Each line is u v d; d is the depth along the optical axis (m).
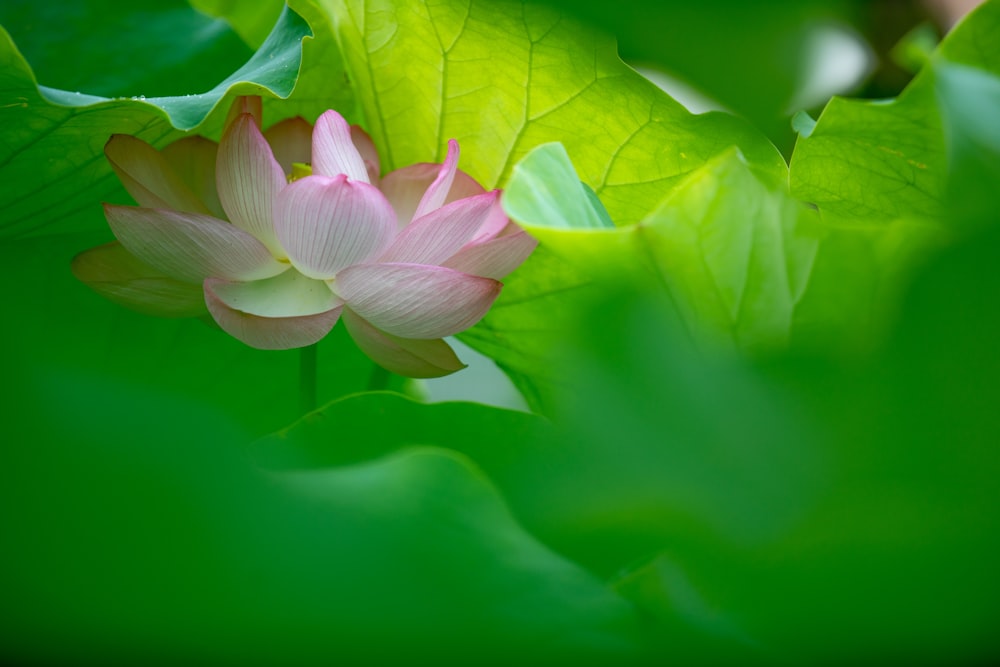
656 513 1.52
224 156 2.05
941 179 2.10
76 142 2.10
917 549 1.35
